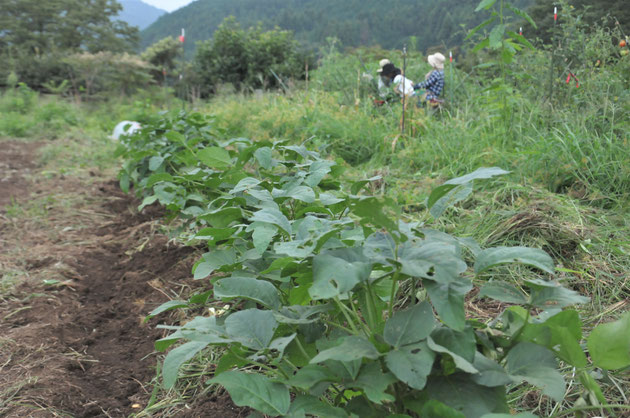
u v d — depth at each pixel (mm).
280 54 16938
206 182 3084
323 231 1681
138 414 2164
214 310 2807
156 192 3438
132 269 3834
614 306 2402
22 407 2195
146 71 19781
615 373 1791
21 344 2770
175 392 2289
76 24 50625
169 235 4031
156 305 3178
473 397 1312
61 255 4137
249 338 1563
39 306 3268
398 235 1538
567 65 5207
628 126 3904
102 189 6090
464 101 6516
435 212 1714
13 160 8117
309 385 1390
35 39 47750
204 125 5090
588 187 3457
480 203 3477
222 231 2059
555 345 1450
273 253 2145
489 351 1495
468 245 1681
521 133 4555
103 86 18016
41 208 5488
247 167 4836
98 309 3252
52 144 9188
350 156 5414
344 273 1360
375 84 7492
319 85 8758
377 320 1786
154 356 2646
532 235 2969
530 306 1440
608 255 2766
